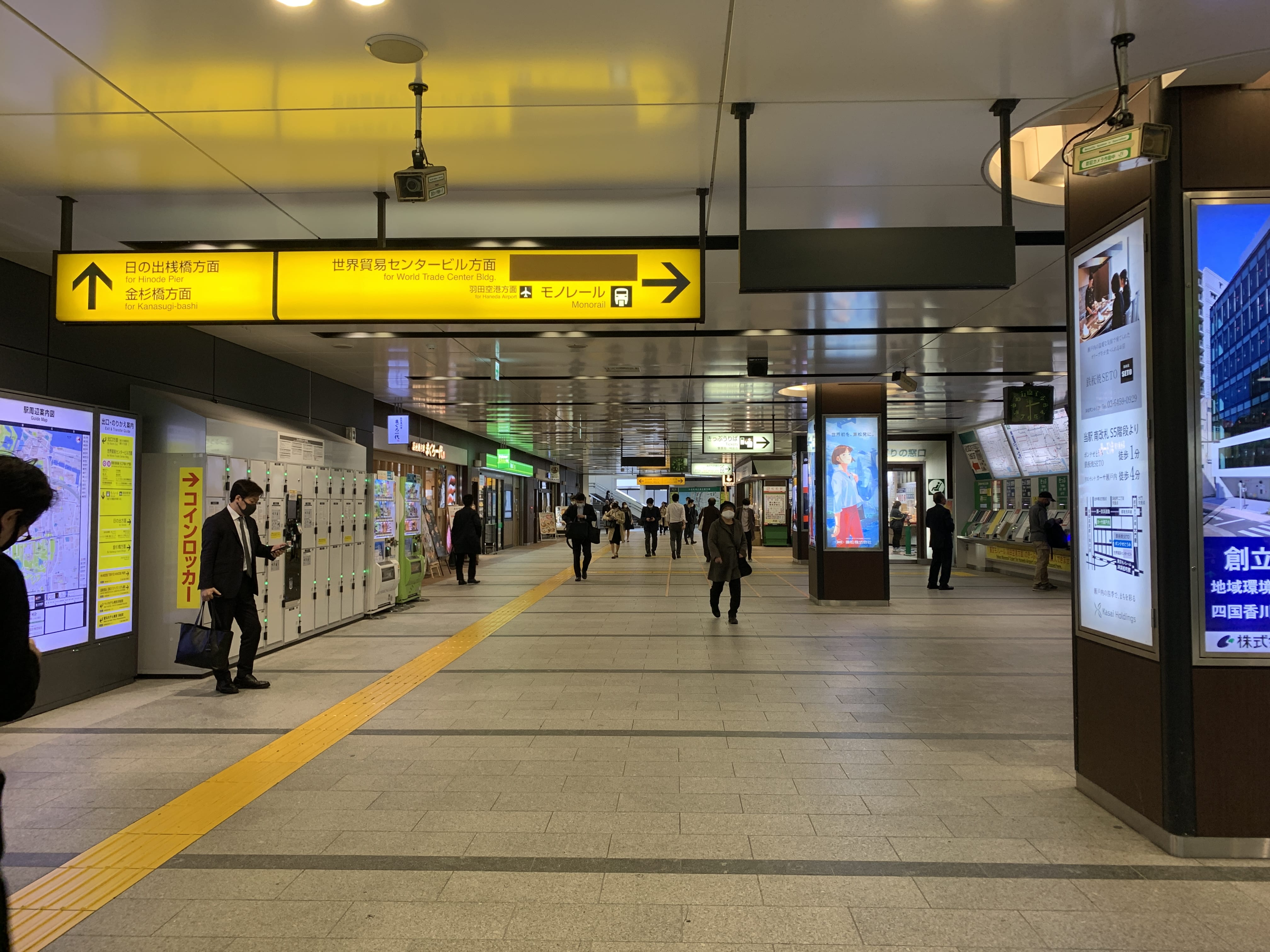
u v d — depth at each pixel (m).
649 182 5.34
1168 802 3.66
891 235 4.53
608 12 3.44
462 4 3.37
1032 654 8.35
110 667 6.82
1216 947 2.89
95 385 7.35
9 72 3.90
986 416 18.08
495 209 5.87
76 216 5.86
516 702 6.38
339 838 3.82
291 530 8.92
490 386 13.97
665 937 2.96
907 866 3.53
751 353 11.09
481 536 19.69
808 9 3.44
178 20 3.47
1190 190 3.72
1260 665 3.63
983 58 3.88
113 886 3.36
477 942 2.92
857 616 11.28
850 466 12.34
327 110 4.30
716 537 10.56
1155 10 3.47
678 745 5.26
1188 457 3.67
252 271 5.02
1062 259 6.88
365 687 6.90
